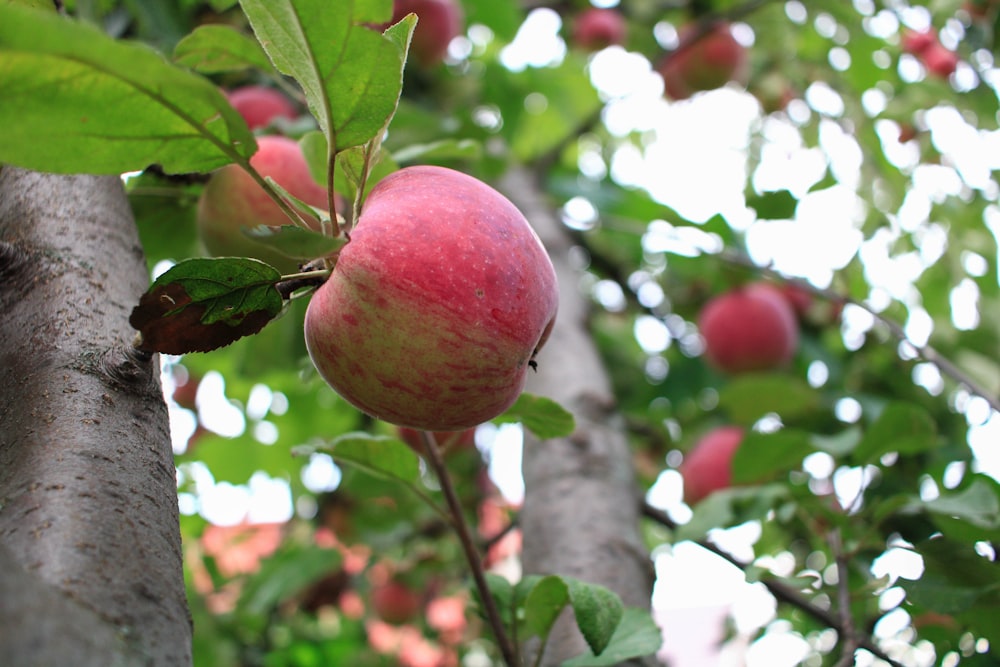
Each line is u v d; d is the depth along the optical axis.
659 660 0.81
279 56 0.54
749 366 1.19
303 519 1.23
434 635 1.30
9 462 0.51
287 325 0.96
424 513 1.14
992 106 1.09
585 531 0.83
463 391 0.57
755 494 0.81
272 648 1.26
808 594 0.78
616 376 1.28
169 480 0.54
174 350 0.56
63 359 0.57
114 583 0.44
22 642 0.35
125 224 0.66
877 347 1.18
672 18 1.28
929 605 0.72
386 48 0.51
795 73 1.21
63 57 0.43
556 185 1.28
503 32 1.17
